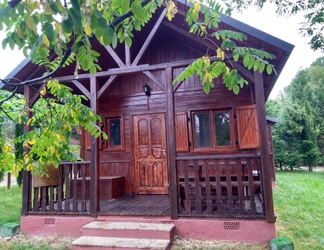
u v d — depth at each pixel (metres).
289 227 5.02
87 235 4.17
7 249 4.21
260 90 4.04
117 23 1.71
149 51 6.76
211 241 4.04
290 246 3.54
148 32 6.39
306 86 19.55
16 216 6.32
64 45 1.34
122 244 3.76
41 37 1.24
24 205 4.91
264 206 4.00
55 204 5.53
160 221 4.28
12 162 2.06
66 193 4.80
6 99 1.83
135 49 6.98
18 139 2.19
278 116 18.83
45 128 2.08
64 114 2.07
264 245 3.86
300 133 16.77
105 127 6.91
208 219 4.14
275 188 9.63
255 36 3.79
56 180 4.83
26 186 4.95
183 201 4.82
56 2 1.18
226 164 4.18
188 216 4.23
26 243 4.44
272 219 3.89
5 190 10.59
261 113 4.02
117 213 4.52
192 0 2.21
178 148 6.19
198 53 6.34
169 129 4.38
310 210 6.32
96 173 4.68
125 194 6.54
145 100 6.68
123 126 6.79
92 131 2.30
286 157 16.64
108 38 1.28
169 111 4.38
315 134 16.67
